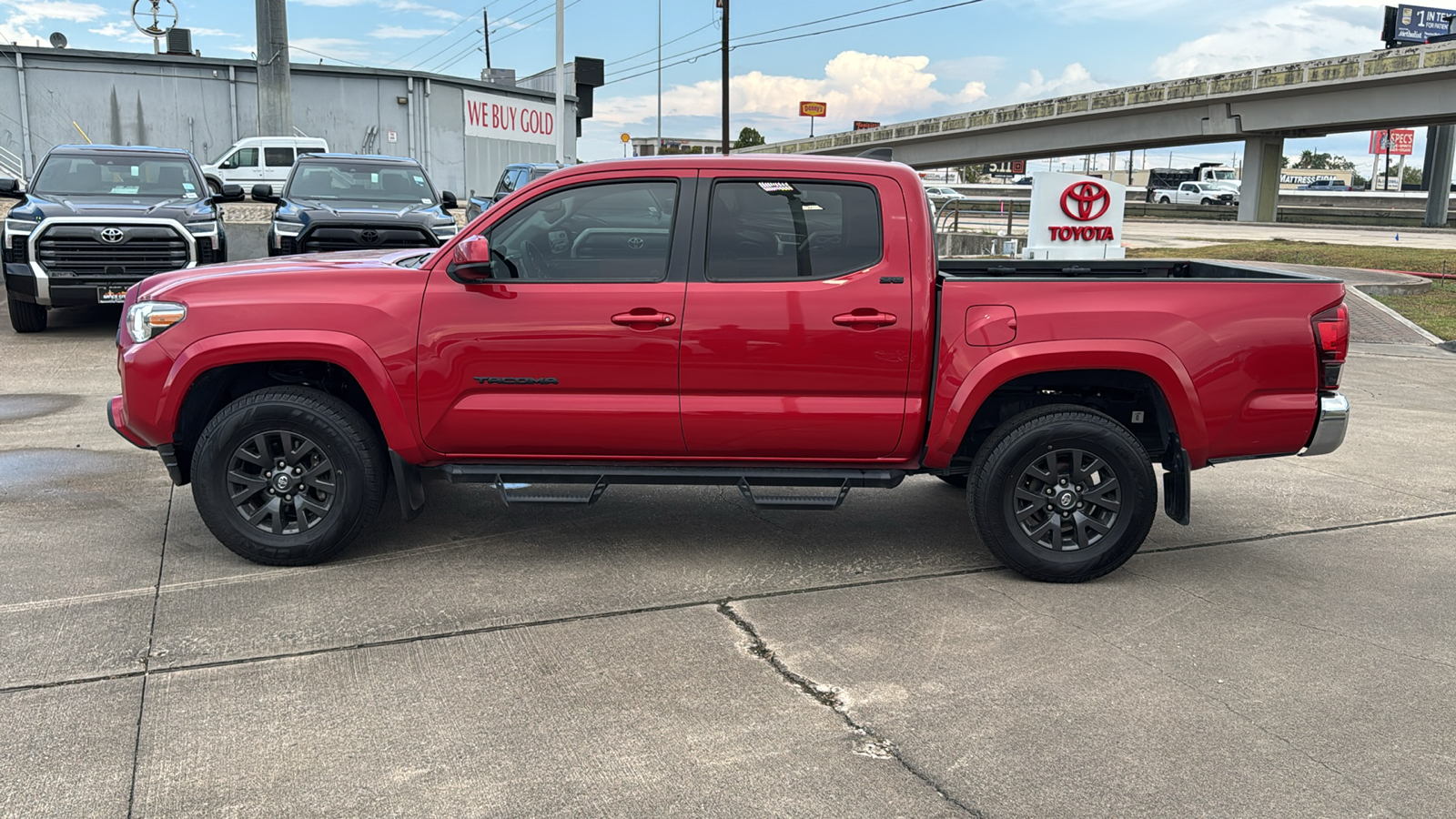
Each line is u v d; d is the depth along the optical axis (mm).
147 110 31344
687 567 5000
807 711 3582
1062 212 13094
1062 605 4602
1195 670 3951
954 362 4648
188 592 4543
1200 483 6863
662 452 4805
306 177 13297
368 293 4688
